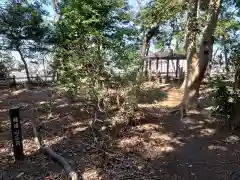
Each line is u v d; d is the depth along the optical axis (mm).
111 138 4551
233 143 4504
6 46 15336
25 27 14023
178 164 3652
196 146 4355
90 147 4156
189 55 6895
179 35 10219
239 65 5141
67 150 4062
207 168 3529
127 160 3721
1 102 8539
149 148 4223
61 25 7488
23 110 7098
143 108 6496
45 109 6879
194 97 6652
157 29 13000
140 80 5488
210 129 5305
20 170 3391
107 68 5320
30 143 4391
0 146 4266
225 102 5383
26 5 7965
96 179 3162
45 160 3701
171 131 5152
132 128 5199
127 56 5746
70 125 5406
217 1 6285
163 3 7758
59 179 3145
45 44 15164
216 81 5551
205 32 6488
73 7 7379
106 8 8016
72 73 6020
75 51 5852
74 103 7141
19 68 18875
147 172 3381
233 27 12438
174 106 7445
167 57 16172
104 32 8102
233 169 3496
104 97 5254
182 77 15359
